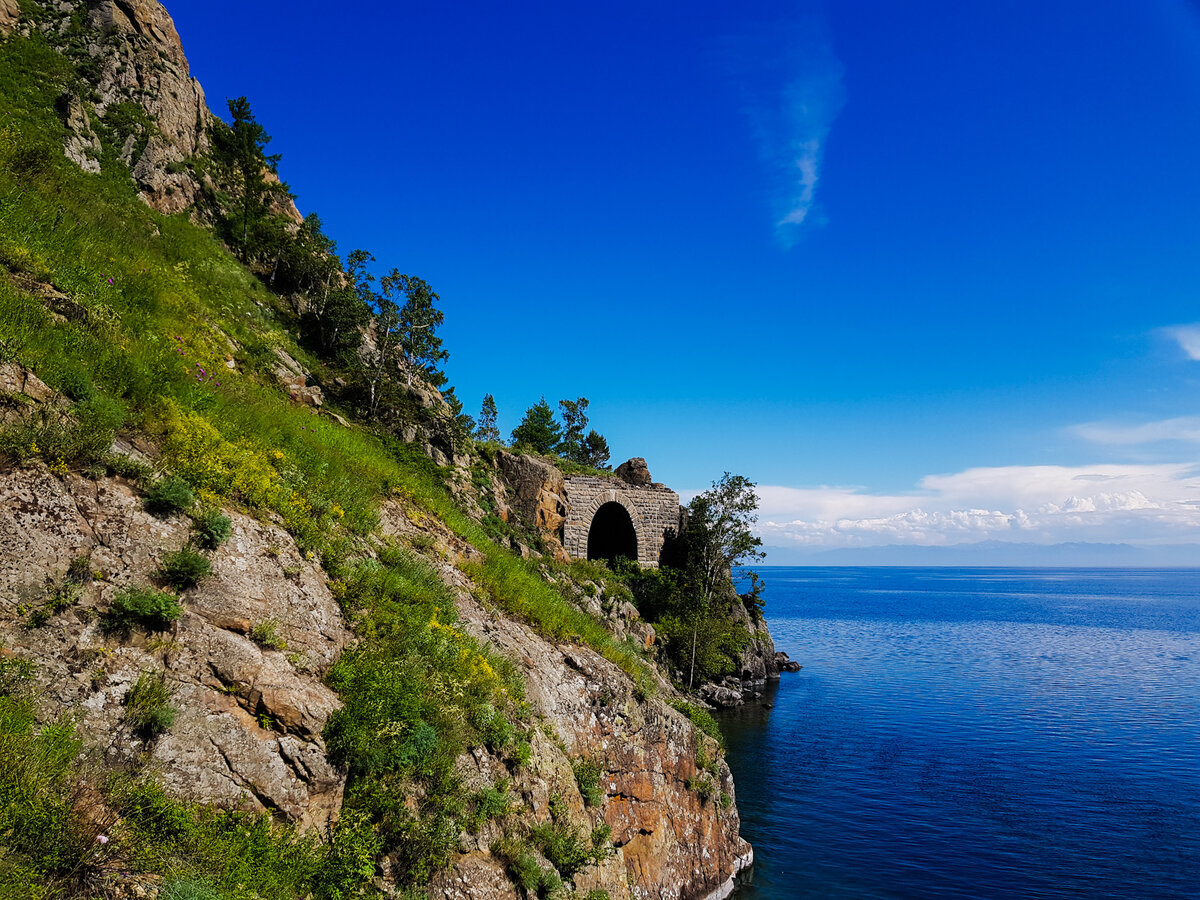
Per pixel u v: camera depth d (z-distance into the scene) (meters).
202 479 11.05
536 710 15.59
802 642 107.19
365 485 18.91
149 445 10.93
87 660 7.90
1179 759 43.75
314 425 21.78
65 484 9.04
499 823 11.84
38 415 9.34
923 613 179.62
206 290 29.03
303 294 42.00
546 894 11.59
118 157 34.22
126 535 9.23
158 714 7.91
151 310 17.45
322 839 8.91
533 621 20.14
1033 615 177.12
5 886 5.80
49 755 6.88
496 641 16.77
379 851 9.41
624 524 65.69
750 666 67.88
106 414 10.20
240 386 17.41
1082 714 56.50
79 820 6.66
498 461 53.00
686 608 59.12
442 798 10.70
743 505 67.12
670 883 19.38
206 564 9.55
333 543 13.15
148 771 7.64
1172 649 104.56
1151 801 36.16
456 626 15.41
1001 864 28.66
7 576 7.83
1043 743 47.25
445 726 11.62
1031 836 31.55
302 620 10.78
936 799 36.25
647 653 40.03
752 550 67.25
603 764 17.56
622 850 17.53
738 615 70.19
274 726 9.08
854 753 44.31
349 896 8.66
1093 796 36.91
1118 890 26.67
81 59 36.38
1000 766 42.00
